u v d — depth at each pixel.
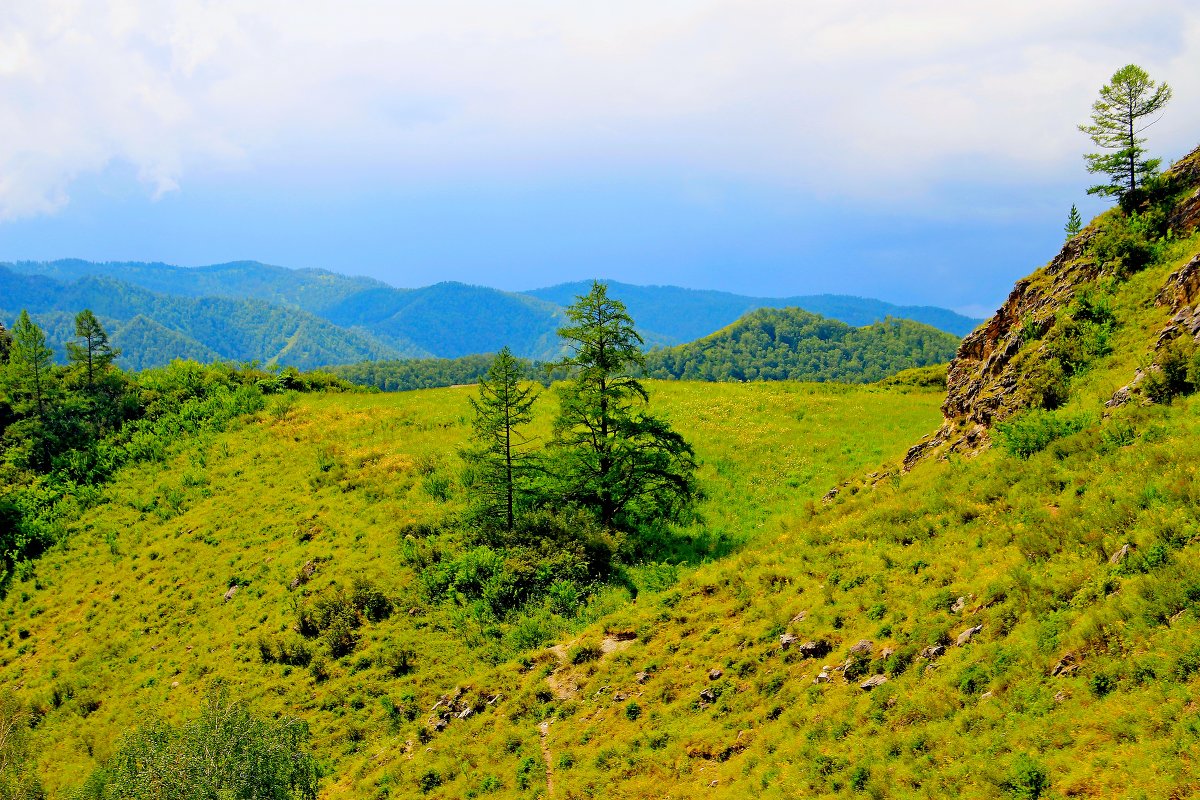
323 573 36.97
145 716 29.20
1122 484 15.42
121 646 35.59
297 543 40.91
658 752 16.50
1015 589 14.24
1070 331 24.39
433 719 22.84
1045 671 11.95
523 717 20.61
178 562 42.06
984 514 18.17
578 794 16.20
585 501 36.84
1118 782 9.22
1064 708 11.01
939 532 18.70
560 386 37.47
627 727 18.08
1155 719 9.74
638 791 15.55
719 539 34.59
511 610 30.66
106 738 28.42
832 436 47.88
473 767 19.30
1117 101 31.42
